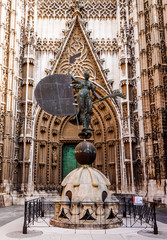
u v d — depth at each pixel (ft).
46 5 86.69
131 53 80.12
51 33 84.84
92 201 28.25
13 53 72.02
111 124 77.92
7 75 70.03
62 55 81.76
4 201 59.77
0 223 33.86
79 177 30.19
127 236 24.41
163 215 42.42
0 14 70.59
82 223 27.40
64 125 82.07
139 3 77.66
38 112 75.41
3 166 63.41
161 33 71.51
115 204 30.04
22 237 23.91
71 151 82.58
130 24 82.53
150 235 25.12
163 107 65.62
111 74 82.07
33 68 77.71
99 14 87.25
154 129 67.00
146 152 67.56
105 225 27.32
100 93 79.51
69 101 32.71
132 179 68.59
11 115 67.82
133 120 74.33
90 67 82.64
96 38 84.64
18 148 71.31
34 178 71.46
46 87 32.96
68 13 86.89
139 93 73.15
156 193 61.11
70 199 29.40
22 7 81.15
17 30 76.23
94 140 80.79
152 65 70.08
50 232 25.86
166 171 61.16
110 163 75.31
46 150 76.02
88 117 33.45
